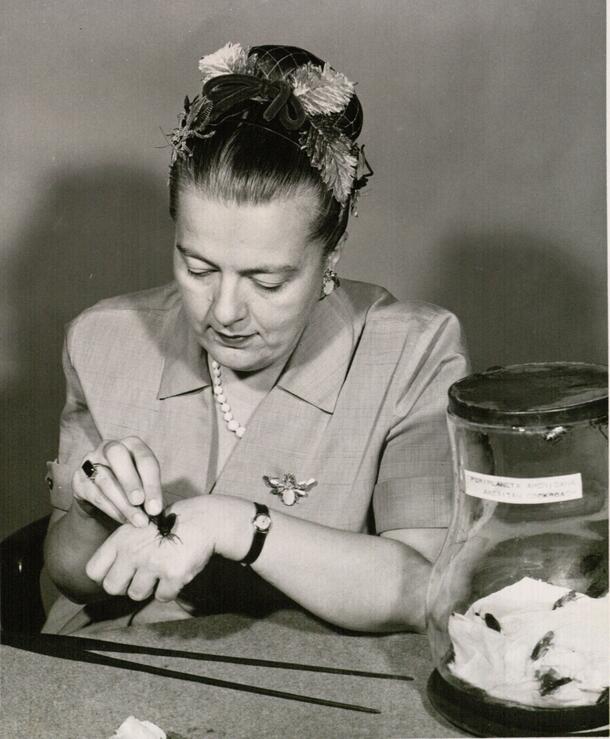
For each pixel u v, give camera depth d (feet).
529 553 2.60
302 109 2.92
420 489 3.51
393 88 4.88
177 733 2.56
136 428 3.85
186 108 3.08
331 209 3.04
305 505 3.70
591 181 4.86
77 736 2.56
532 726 2.38
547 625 2.42
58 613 3.80
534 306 4.91
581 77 4.84
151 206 5.05
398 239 4.97
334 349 3.73
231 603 3.73
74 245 5.04
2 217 4.97
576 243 4.88
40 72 4.86
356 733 2.53
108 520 3.43
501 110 4.86
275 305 3.05
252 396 3.78
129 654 2.96
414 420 3.68
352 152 3.26
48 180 4.96
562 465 2.45
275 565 3.07
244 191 2.86
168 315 3.94
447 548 2.69
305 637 3.07
